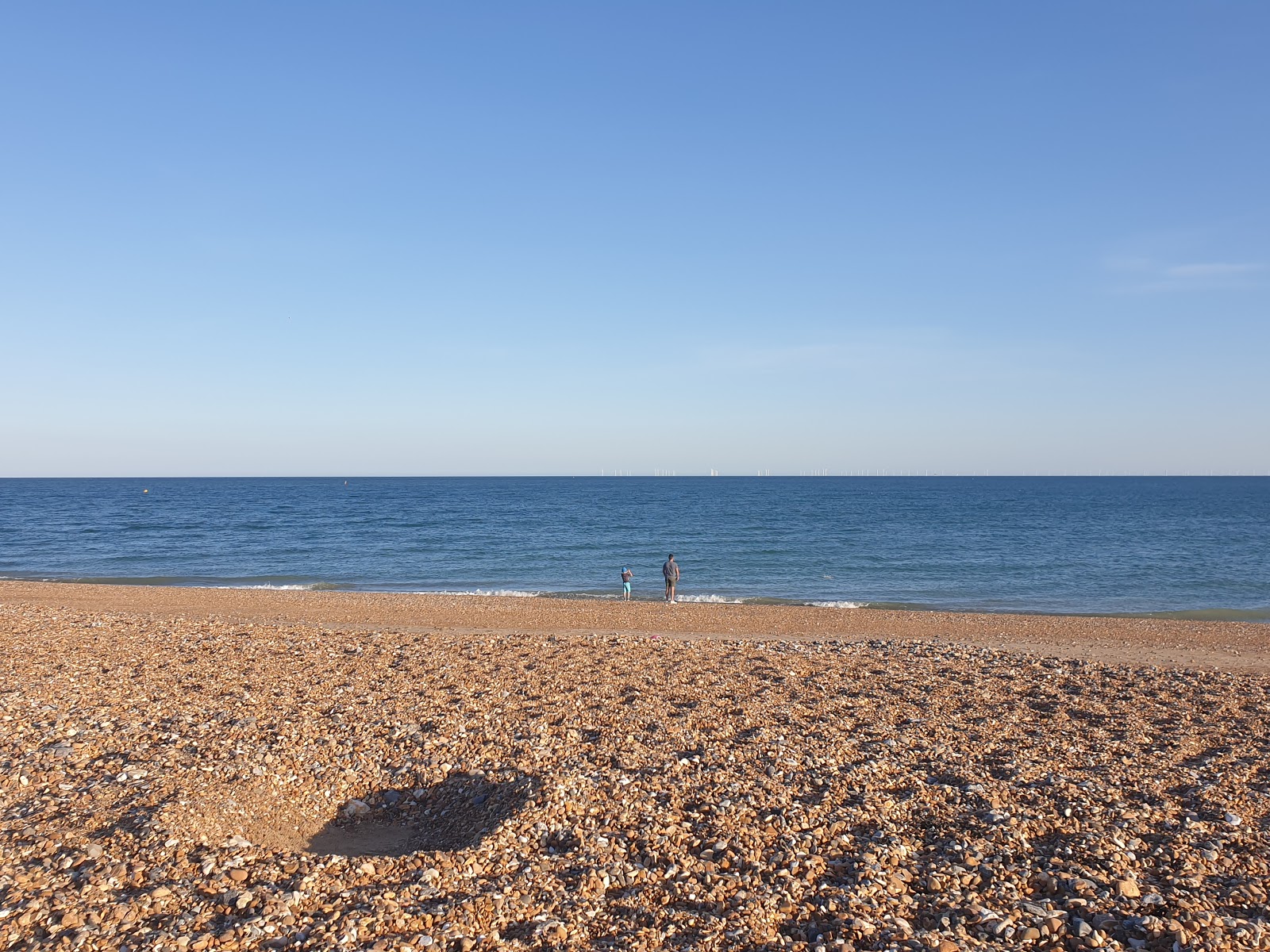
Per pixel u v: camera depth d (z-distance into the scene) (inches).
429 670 554.9
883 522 2516.0
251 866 257.1
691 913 233.6
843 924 227.8
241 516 2760.8
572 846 280.7
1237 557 1584.6
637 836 286.2
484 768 356.8
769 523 2482.8
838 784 336.8
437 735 403.2
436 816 325.1
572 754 375.2
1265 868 262.8
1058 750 385.1
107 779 332.2
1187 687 521.7
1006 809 313.0
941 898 246.1
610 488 6648.6
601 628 792.3
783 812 308.7
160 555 1627.7
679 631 780.0
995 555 1619.1
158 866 254.4
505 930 225.0
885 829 295.9
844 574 1350.9
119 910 226.7
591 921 229.6
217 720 422.3
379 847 300.5
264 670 543.5
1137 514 2974.9
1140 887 248.8
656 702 471.8
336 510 3166.8
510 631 767.7
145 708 442.0
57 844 270.2
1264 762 369.1
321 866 256.2
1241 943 217.8
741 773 350.9
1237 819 301.1
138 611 877.2
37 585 1123.9
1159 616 978.1
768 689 506.0
